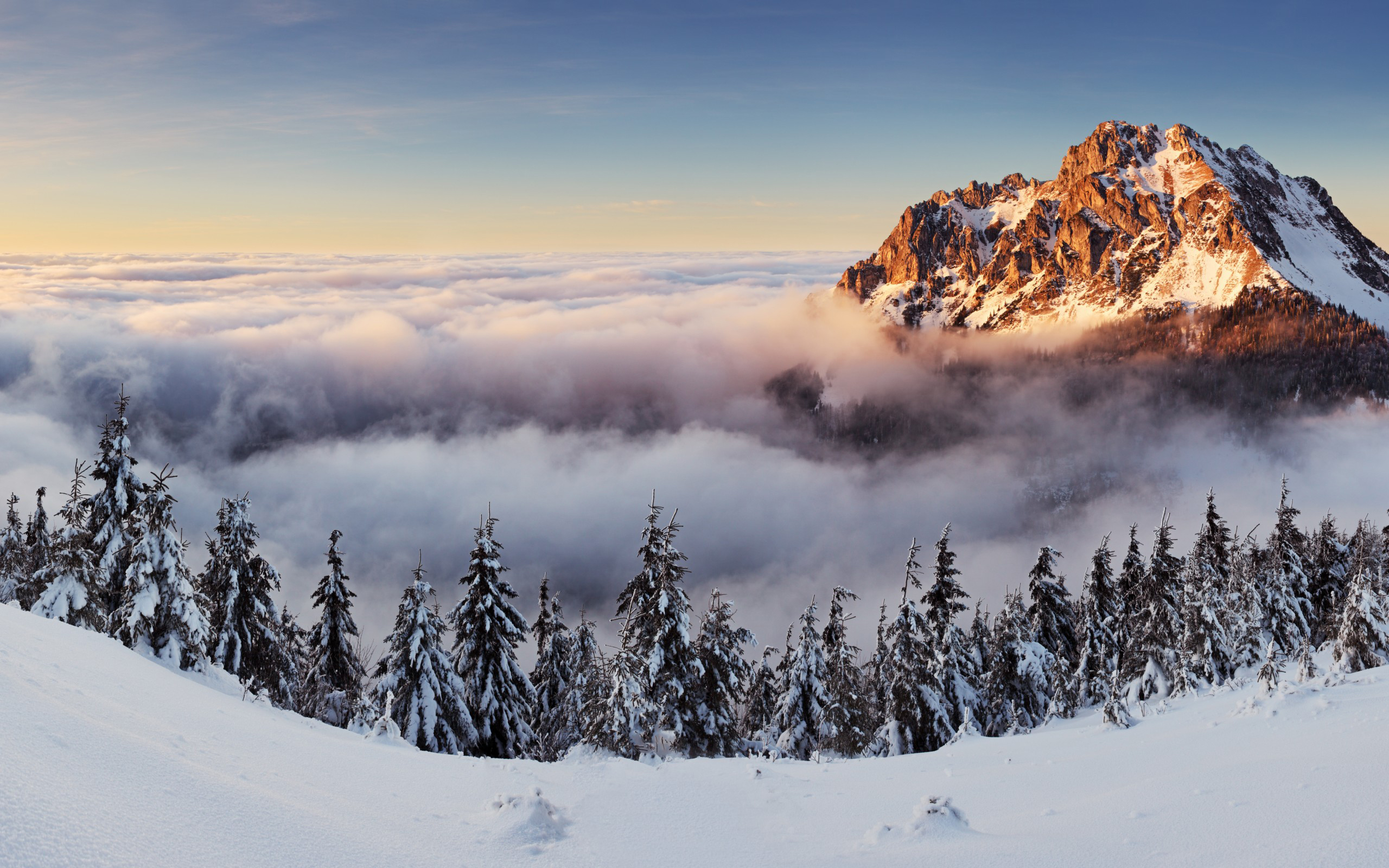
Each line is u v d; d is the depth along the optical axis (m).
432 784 11.16
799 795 12.70
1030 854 8.38
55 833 4.96
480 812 9.70
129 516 23.98
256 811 7.11
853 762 18.64
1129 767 13.29
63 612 21.50
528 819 9.19
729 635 30.50
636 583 28.22
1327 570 44.03
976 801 12.48
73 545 22.33
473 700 32.03
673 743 26.47
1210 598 34.75
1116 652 39.47
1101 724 20.06
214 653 29.73
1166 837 8.43
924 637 34.62
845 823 10.88
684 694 27.88
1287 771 10.05
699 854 9.23
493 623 32.38
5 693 7.32
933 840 9.14
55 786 5.64
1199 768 11.71
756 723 41.22
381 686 29.27
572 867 8.23
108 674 11.60
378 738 15.90
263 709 16.30
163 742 8.29
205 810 6.62
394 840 7.80
